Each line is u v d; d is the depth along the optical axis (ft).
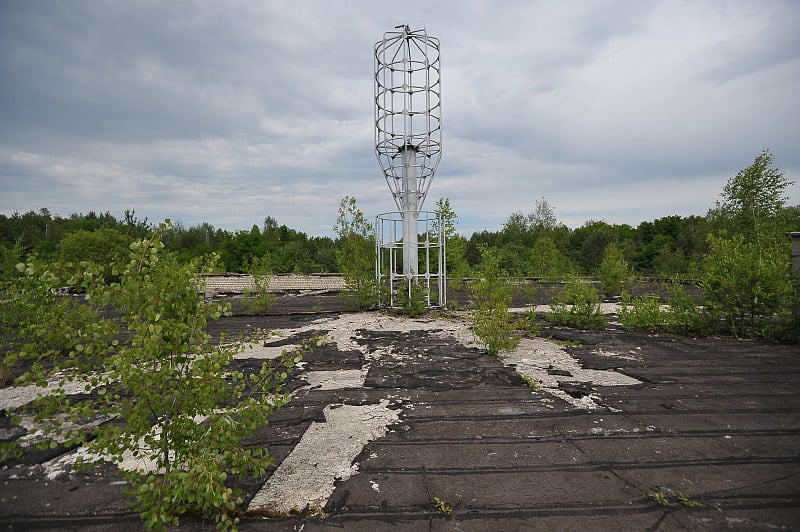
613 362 21.30
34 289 21.98
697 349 24.30
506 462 11.01
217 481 7.79
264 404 8.93
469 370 19.88
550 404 15.35
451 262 53.26
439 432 12.96
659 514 8.73
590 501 9.21
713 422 13.60
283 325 32.99
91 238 68.64
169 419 8.57
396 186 39.37
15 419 7.63
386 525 8.44
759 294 26.48
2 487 9.96
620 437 12.50
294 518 8.68
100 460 8.05
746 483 9.90
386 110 38.65
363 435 12.77
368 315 37.86
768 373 19.22
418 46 39.01
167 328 8.17
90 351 8.00
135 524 8.63
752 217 42.96
